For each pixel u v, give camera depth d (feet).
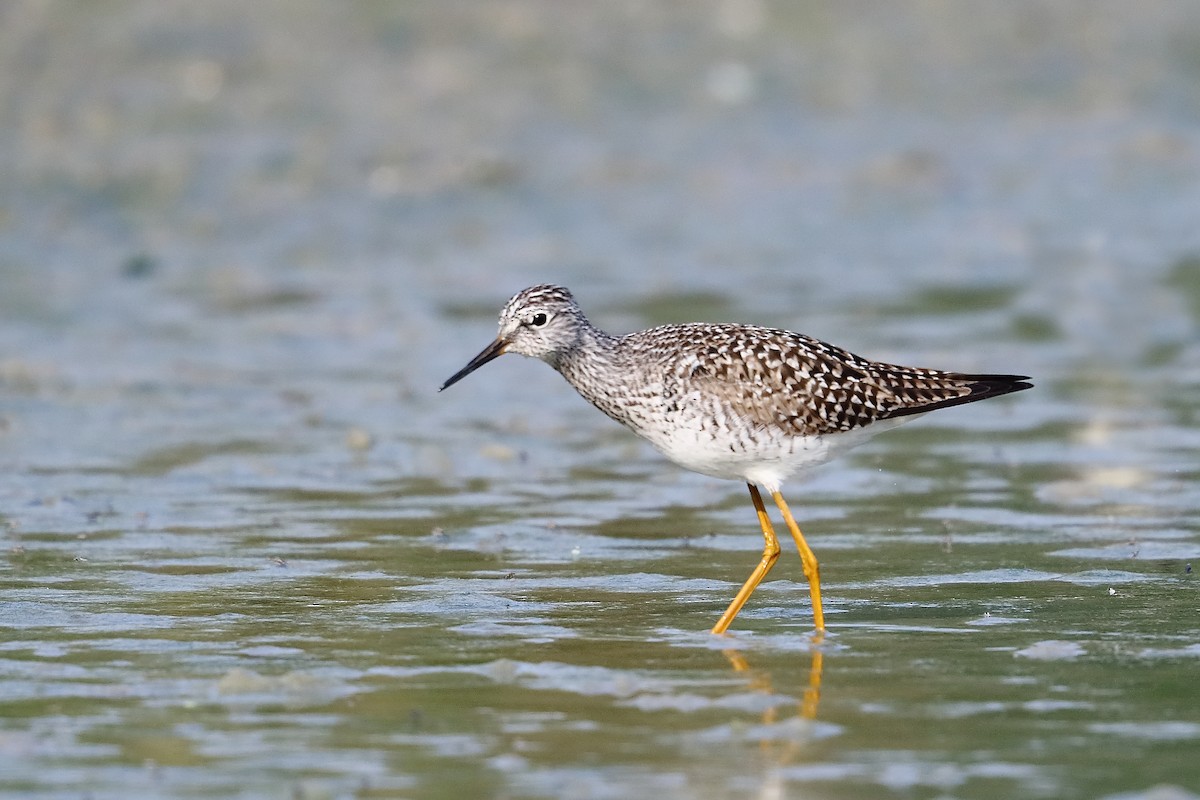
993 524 43.93
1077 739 28.09
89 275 73.92
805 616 36.24
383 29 95.50
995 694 30.42
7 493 46.11
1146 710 29.48
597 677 31.63
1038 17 104.78
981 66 99.91
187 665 32.22
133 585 38.04
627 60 96.07
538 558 41.06
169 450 51.08
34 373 59.67
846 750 27.66
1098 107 97.50
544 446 52.85
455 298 72.43
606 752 27.58
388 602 36.96
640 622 35.73
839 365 38.19
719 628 34.99
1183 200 87.04
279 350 64.75
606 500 46.75
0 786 26.20
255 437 52.95
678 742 28.04
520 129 89.66
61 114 86.69
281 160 84.84
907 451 52.01
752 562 40.98
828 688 30.91
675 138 90.89
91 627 34.73
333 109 89.20
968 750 27.61
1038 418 55.52
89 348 63.93
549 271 76.64
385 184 83.97
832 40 100.48
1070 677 31.37
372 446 52.19
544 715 29.40
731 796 25.76
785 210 85.15
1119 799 25.58
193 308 70.23
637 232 82.12
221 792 25.99
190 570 39.37
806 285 74.18
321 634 34.45
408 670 32.01
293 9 95.71
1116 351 64.08
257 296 72.18
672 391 37.88
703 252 79.87
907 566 40.22
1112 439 52.54
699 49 97.96
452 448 52.24
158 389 58.54
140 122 86.94
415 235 80.74
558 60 95.25
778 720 29.07
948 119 95.25
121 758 27.32
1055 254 79.25
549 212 83.66
